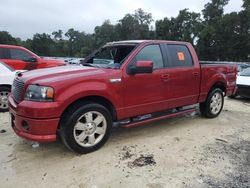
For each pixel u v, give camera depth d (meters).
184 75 5.50
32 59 9.72
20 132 4.04
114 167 3.89
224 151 4.53
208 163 4.07
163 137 5.11
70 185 3.43
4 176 3.62
